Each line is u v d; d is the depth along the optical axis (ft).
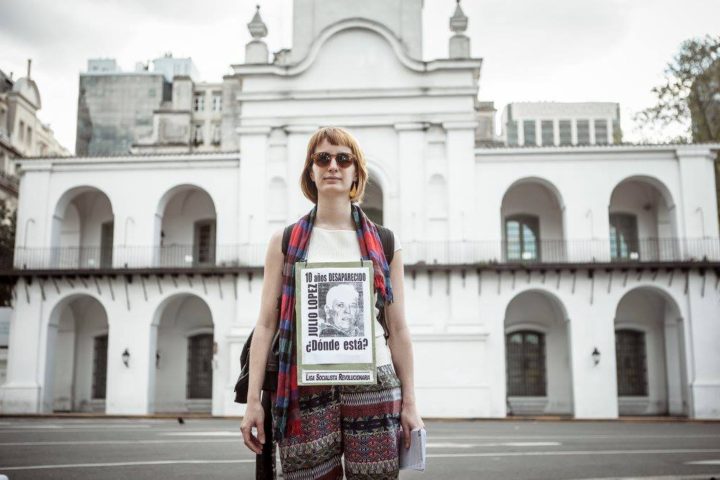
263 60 98.32
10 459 33.81
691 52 105.91
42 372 93.45
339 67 96.78
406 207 93.56
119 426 64.13
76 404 101.71
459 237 92.22
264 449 9.34
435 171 94.63
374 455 8.86
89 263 103.60
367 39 97.04
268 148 96.53
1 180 144.25
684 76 106.01
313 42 97.04
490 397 88.38
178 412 98.78
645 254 99.25
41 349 94.02
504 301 90.94
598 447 42.98
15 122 164.76
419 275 91.30
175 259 102.68
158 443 43.42
